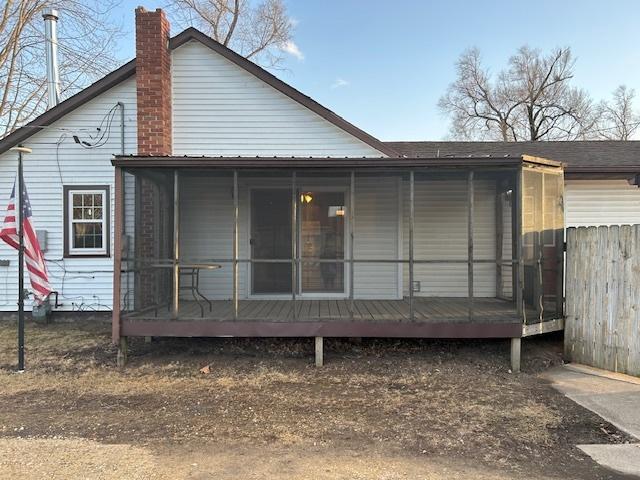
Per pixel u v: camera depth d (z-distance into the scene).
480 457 3.73
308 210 8.52
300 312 6.99
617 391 5.33
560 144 12.25
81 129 9.12
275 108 8.97
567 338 6.70
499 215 8.80
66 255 9.13
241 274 8.59
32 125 8.98
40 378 5.88
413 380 5.83
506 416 4.65
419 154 11.02
